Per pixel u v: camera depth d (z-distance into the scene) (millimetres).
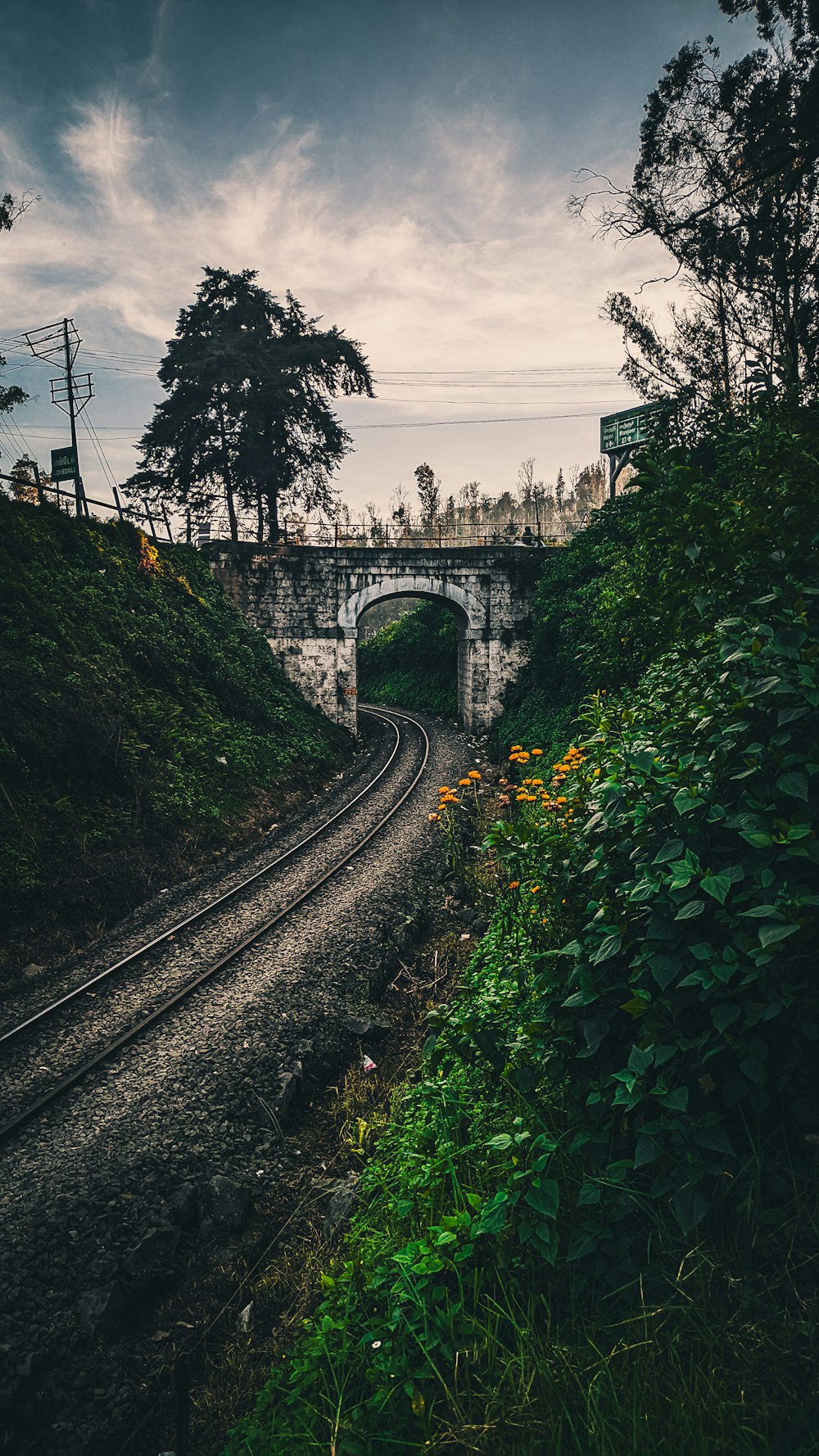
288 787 16375
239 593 24125
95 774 11133
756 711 2596
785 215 11625
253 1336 3871
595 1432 2000
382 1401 2473
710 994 2357
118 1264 4215
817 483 2732
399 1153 4375
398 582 25516
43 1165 4906
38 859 9211
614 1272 2465
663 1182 2354
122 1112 5484
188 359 25766
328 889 10289
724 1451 1861
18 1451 3318
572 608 16906
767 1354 2020
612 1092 2758
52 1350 3711
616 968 2803
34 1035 6574
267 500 27453
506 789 12320
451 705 32125
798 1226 2246
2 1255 4156
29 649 11828
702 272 12664
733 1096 2277
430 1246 2904
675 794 2611
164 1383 3639
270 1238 4621
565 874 3531
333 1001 7246
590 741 3695
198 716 15320
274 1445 2615
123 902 9711
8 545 13758
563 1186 2871
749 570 2883
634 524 3451
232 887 10508
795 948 2293
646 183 10164
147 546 18719
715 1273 2293
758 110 10023
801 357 13281
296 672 24812
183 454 25500
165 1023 6727
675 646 3699
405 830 13258
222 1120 5500
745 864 2369
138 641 14961
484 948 7246
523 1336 2432
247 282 26469
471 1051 3557
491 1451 2158
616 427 25719
